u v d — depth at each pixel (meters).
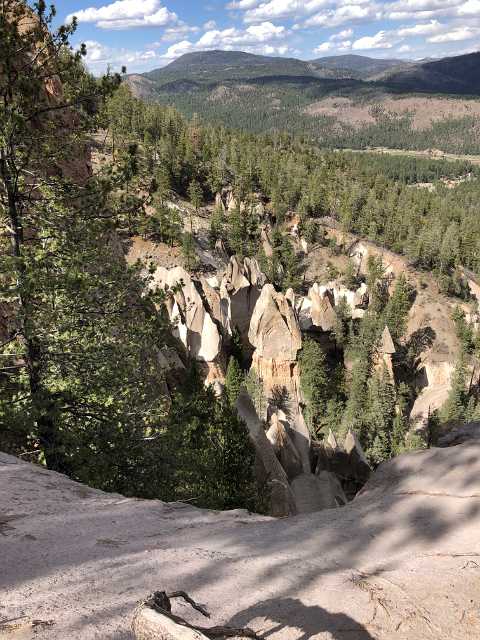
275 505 29.00
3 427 11.90
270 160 178.88
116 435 13.21
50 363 13.45
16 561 4.59
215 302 70.50
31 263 12.23
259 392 63.19
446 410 77.12
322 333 98.00
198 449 22.47
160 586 4.08
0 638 3.22
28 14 12.76
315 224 141.25
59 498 6.81
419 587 4.05
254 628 3.44
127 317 14.22
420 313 116.38
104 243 14.37
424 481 6.46
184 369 44.16
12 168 12.77
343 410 78.75
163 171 130.62
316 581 4.19
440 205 190.75
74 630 3.31
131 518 6.18
